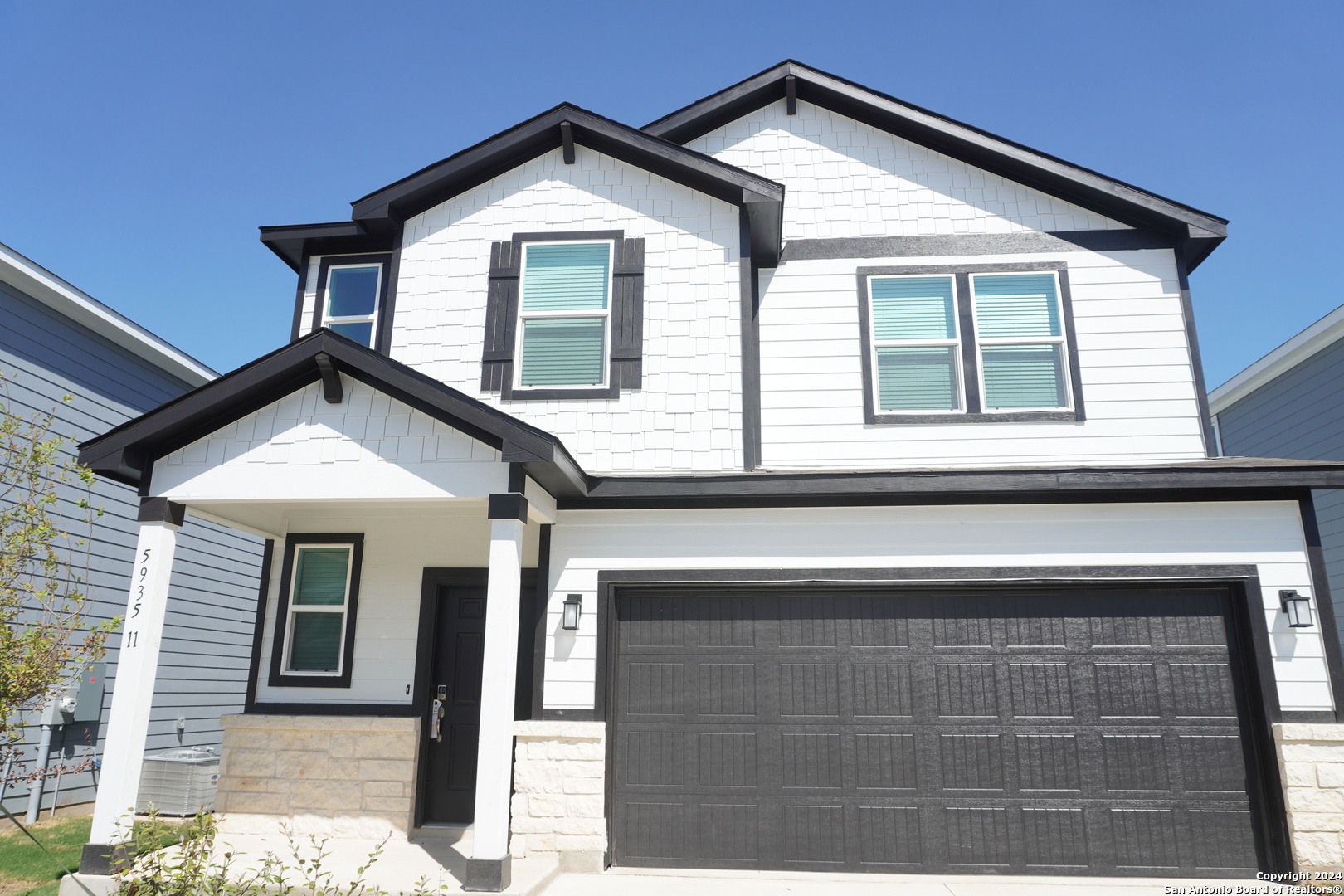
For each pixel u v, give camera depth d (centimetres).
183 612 1182
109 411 1094
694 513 735
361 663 805
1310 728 647
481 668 811
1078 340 830
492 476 626
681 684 720
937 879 659
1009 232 876
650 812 696
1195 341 819
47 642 617
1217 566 697
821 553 723
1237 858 662
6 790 917
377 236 898
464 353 830
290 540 838
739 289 812
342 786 762
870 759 698
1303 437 1255
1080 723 694
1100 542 710
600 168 868
